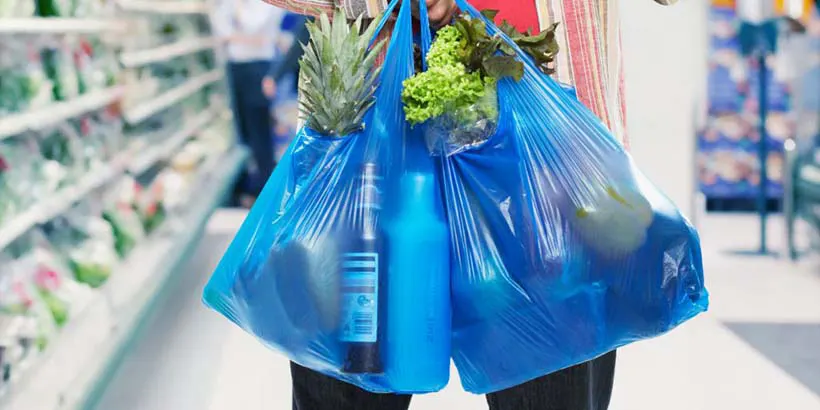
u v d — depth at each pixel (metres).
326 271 1.42
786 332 4.22
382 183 1.45
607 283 1.47
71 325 3.24
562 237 1.45
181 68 6.75
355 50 1.44
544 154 1.47
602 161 1.48
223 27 8.03
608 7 1.60
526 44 1.51
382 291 1.43
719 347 4.00
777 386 3.53
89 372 2.95
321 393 1.65
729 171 7.38
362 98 1.45
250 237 1.48
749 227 6.94
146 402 3.44
